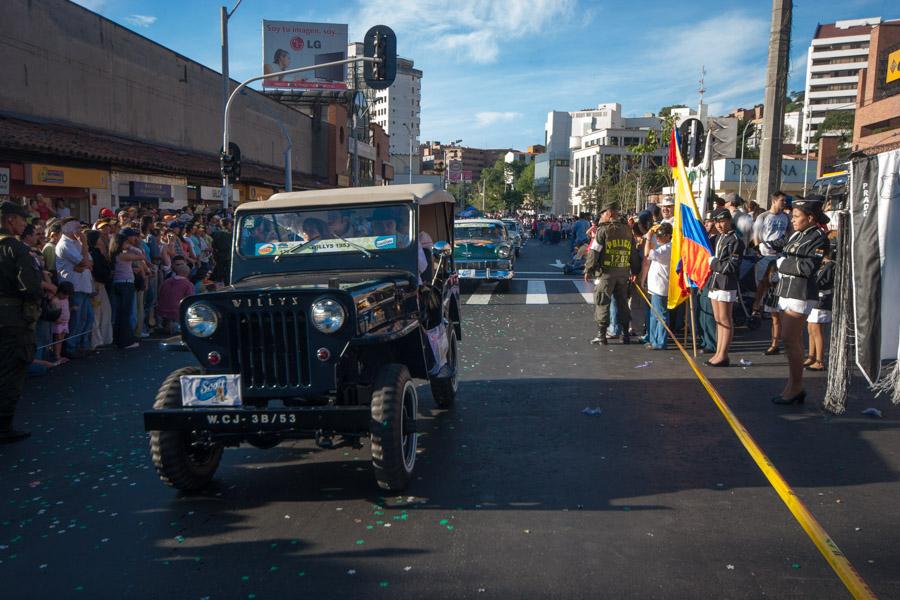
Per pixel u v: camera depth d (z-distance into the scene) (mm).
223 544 3961
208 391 4395
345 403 4668
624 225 10195
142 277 10789
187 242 13250
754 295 11078
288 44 55219
